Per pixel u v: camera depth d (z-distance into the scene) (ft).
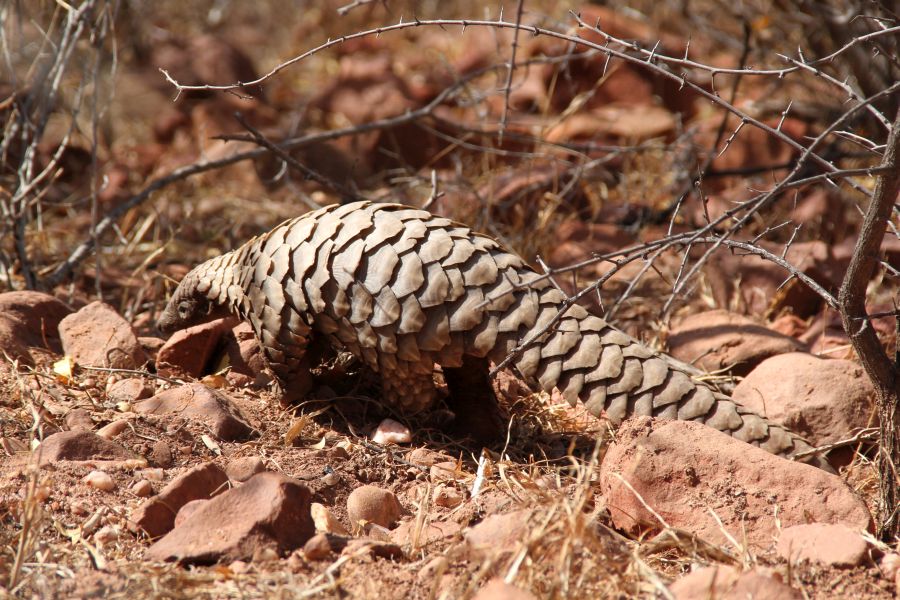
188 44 49.47
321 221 18.45
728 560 14.83
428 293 17.47
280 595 13.33
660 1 49.65
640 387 17.24
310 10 62.90
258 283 18.74
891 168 13.66
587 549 13.99
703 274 27.53
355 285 17.74
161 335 24.58
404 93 42.60
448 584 13.66
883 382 15.55
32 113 28.43
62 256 29.99
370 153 38.27
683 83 15.58
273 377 19.74
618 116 40.29
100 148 41.78
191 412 18.69
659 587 13.07
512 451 19.35
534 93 42.86
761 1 40.91
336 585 13.60
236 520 14.66
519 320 17.46
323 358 20.70
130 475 16.62
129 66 47.24
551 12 52.54
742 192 32.07
